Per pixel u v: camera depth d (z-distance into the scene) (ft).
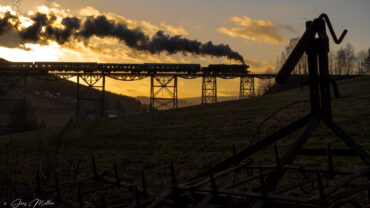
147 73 223.92
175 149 60.08
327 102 12.52
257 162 38.34
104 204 12.09
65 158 51.85
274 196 7.96
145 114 148.05
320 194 7.09
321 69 12.59
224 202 9.12
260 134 66.03
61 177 36.09
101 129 109.81
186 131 84.53
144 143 72.59
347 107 84.28
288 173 27.45
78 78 230.07
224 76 223.71
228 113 111.96
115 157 53.67
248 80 227.81
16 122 210.38
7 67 225.35
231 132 73.56
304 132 11.26
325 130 58.49
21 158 46.65
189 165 41.22
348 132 53.98
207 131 79.87
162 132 87.45
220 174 10.56
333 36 13.26
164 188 27.84
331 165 9.75
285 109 98.68
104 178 13.74
